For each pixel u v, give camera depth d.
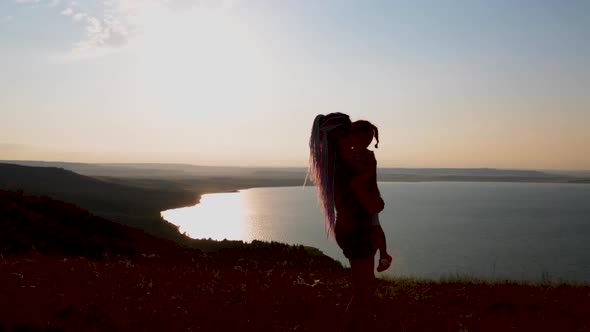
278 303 7.24
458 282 13.35
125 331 5.41
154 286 7.80
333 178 4.96
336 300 7.66
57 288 6.94
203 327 5.68
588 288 11.39
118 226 22.38
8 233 14.40
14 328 5.04
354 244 4.89
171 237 50.91
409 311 7.39
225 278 9.39
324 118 5.12
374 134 5.05
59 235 16.22
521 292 9.95
